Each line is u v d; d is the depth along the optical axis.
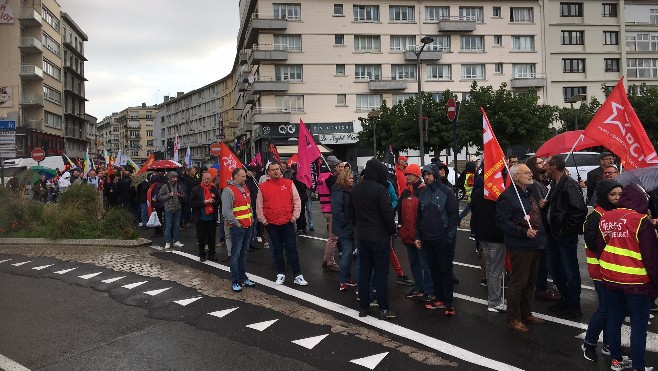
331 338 5.50
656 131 32.66
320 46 46.59
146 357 5.02
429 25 48.31
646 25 51.50
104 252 11.05
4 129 15.58
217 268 9.30
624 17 50.91
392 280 8.24
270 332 5.71
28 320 6.27
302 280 7.97
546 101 49.72
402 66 48.25
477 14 49.22
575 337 5.48
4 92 49.16
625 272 4.35
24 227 13.09
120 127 157.00
